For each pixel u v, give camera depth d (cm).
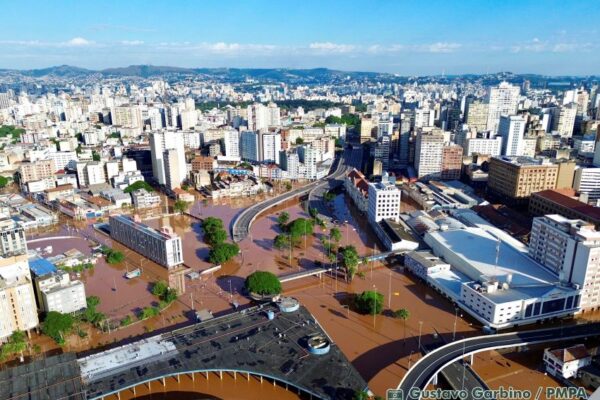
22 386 19712
